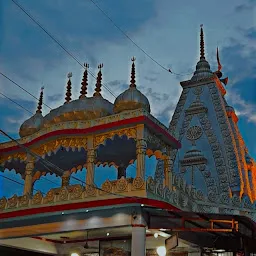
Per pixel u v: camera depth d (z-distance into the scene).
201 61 45.97
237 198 30.45
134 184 20.22
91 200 21.06
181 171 38.06
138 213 19.86
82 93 26.77
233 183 35.88
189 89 43.41
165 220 20.02
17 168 28.84
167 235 22.31
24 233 23.34
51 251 27.31
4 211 24.09
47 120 27.25
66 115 25.41
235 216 19.50
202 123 40.06
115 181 21.05
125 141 26.19
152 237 24.50
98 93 26.62
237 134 39.53
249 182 37.91
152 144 23.09
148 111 23.38
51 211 22.09
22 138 26.28
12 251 27.97
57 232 22.16
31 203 23.28
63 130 23.67
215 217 19.61
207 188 36.38
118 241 24.12
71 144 23.81
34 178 29.25
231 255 23.92
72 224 21.75
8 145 26.55
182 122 41.38
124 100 23.31
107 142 26.41
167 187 21.70
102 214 20.97
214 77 42.56
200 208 26.78
